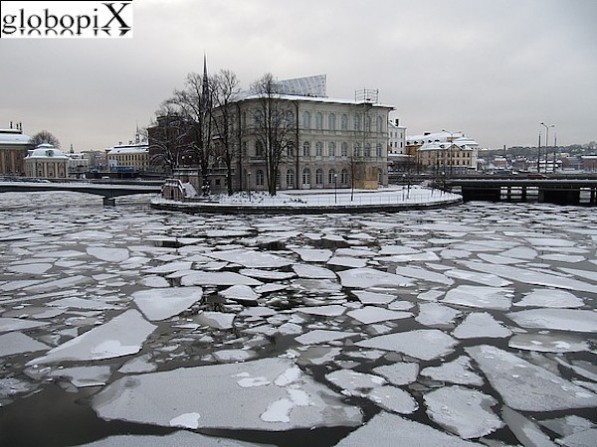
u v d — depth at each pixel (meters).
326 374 13.30
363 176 89.88
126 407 11.59
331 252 31.70
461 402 11.76
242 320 17.72
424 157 186.75
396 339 15.80
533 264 27.64
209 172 83.94
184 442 10.21
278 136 76.88
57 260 29.11
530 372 13.38
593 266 27.11
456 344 15.39
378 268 26.59
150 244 35.66
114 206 78.81
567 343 15.49
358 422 10.92
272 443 10.16
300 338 15.91
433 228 44.81
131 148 198.50
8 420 11.08
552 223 48.81
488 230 43.12
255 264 27.84
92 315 18.31
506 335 16.19
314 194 75.44
